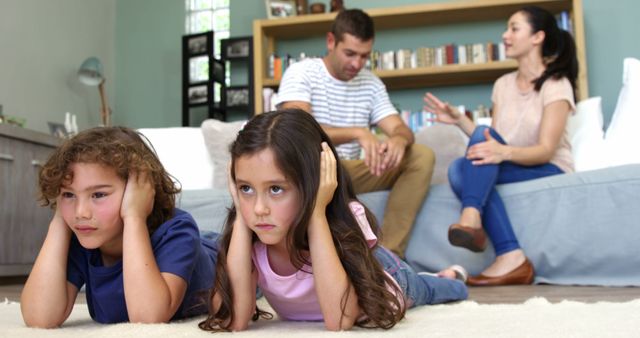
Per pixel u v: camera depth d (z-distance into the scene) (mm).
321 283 958
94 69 4391
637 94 2840
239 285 991
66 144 1034
